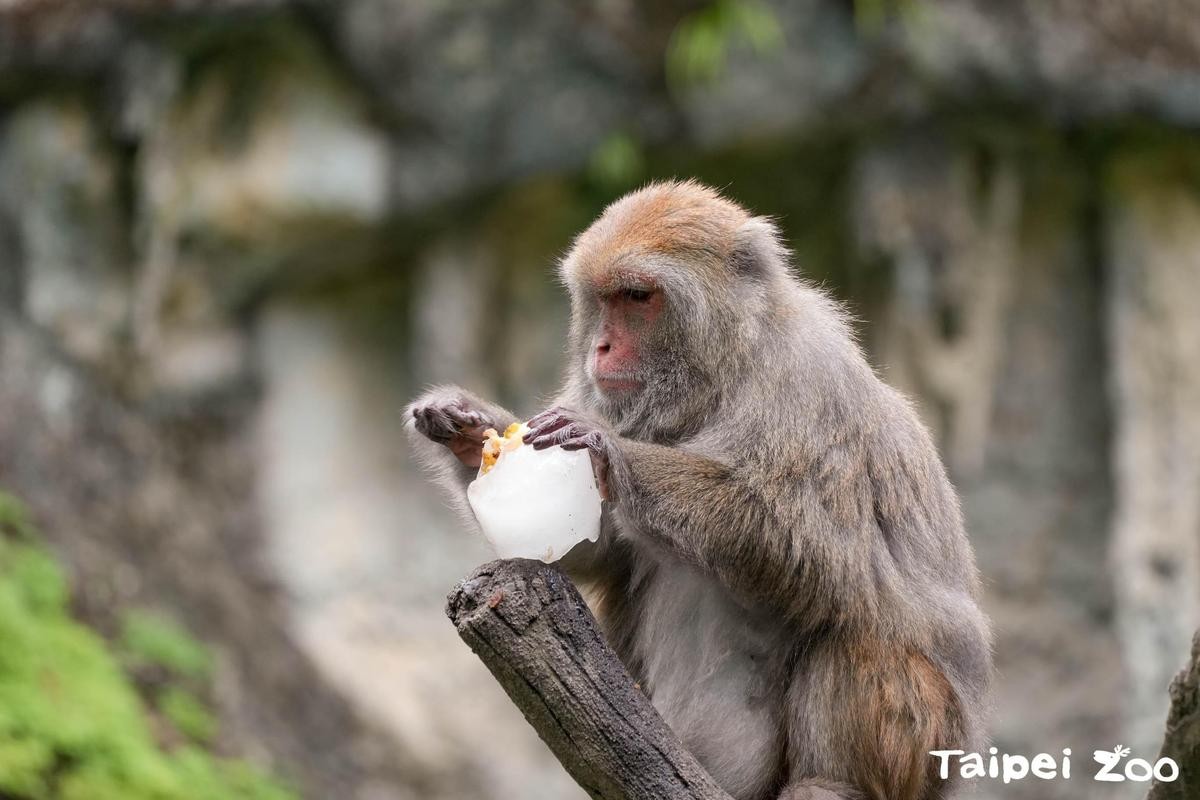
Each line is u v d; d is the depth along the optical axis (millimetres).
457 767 18953
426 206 18375
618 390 7758
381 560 19531
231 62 17672
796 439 7402
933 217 18719
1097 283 19688
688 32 17562
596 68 17719
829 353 7645
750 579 7297
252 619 18516
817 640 7535
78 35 17016
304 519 19422
